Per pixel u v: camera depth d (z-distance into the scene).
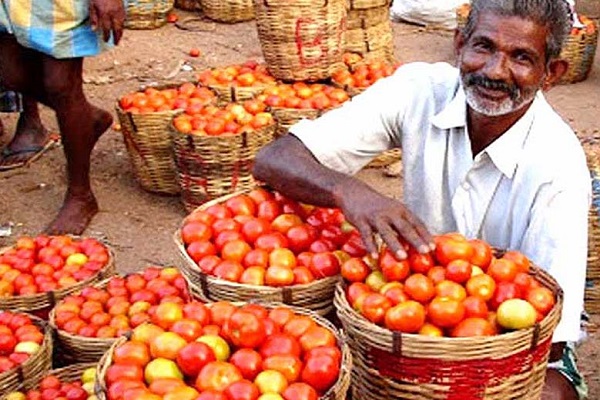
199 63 8.38
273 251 2.73
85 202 5.21
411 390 2.32
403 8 9.74
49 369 3.29
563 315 2.60
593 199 4.08
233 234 2.80
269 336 2.32
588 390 3.79
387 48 7.40
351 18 7.06
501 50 2.47
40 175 5.93
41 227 5.26
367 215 2.51
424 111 2.79
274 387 2.15
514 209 2.71
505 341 2.23
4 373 3.08
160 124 5.39
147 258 4.92
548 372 2.77
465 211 2.77
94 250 4.03
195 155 5.06
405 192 2.91
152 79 7.91
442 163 2.76
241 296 2.63
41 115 6.99
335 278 2.66
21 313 3.48
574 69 7.86
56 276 3.84
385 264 2.46
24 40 4.52
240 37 9.20
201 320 2.40
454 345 2.22
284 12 5.89
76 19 4.56
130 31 9.16
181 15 9.88
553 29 2.47
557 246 2.61
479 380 2.27
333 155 2.84
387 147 2.93
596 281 4.25
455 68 2.86
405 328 2.31
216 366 2.18
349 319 2.37
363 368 2.40
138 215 5.42
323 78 6.20
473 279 2.42
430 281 2.40
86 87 7.62
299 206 2.96
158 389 2.14
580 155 2.69
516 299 2.36
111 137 6.63
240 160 5.09
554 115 2.73
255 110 5.47
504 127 2.64
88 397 2.99
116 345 2.35
